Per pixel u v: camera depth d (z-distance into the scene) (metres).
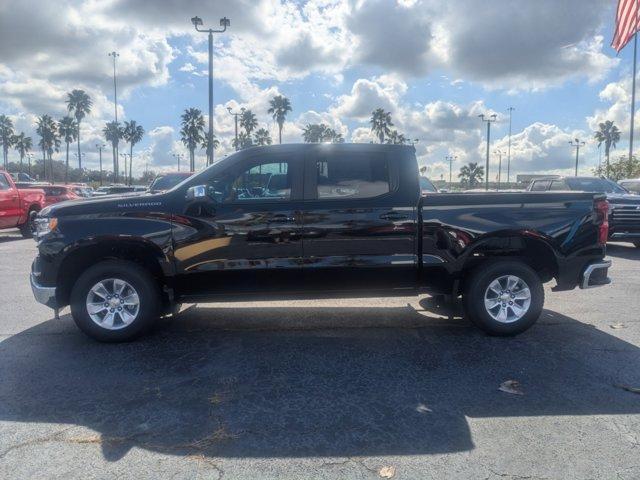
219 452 3.36
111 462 3.24
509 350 5.27
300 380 4.50
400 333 5.84
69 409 3.96
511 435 3.56
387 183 5.54
